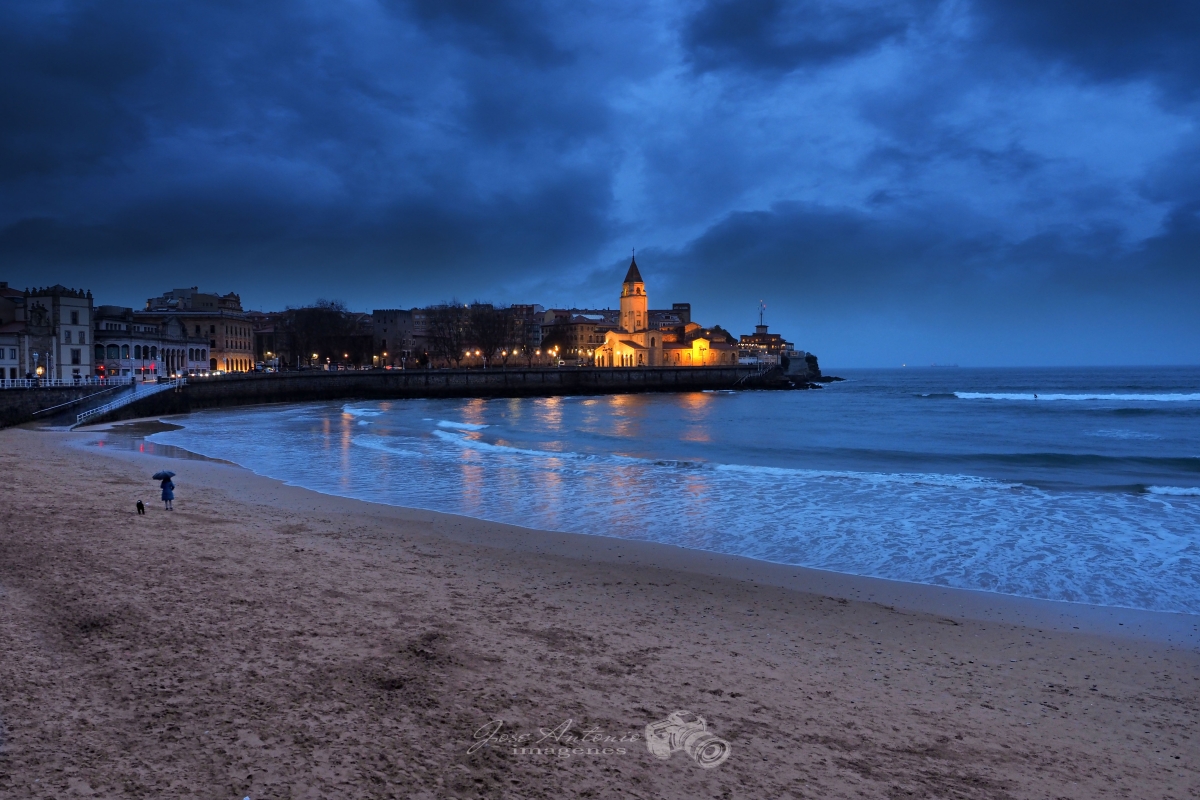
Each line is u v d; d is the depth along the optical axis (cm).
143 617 1295
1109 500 2922
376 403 11306
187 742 860
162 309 13925
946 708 1106
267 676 1070
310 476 3491
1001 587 1805
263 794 759
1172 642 1437
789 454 4675
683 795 813
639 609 1564
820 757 920
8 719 889
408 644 1242
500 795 789
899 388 19000
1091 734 1037
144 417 7312
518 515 2645
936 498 2977
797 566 1983
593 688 1105
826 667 1261
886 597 1714
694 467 3881
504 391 14050
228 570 1667
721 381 17188
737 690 1130
